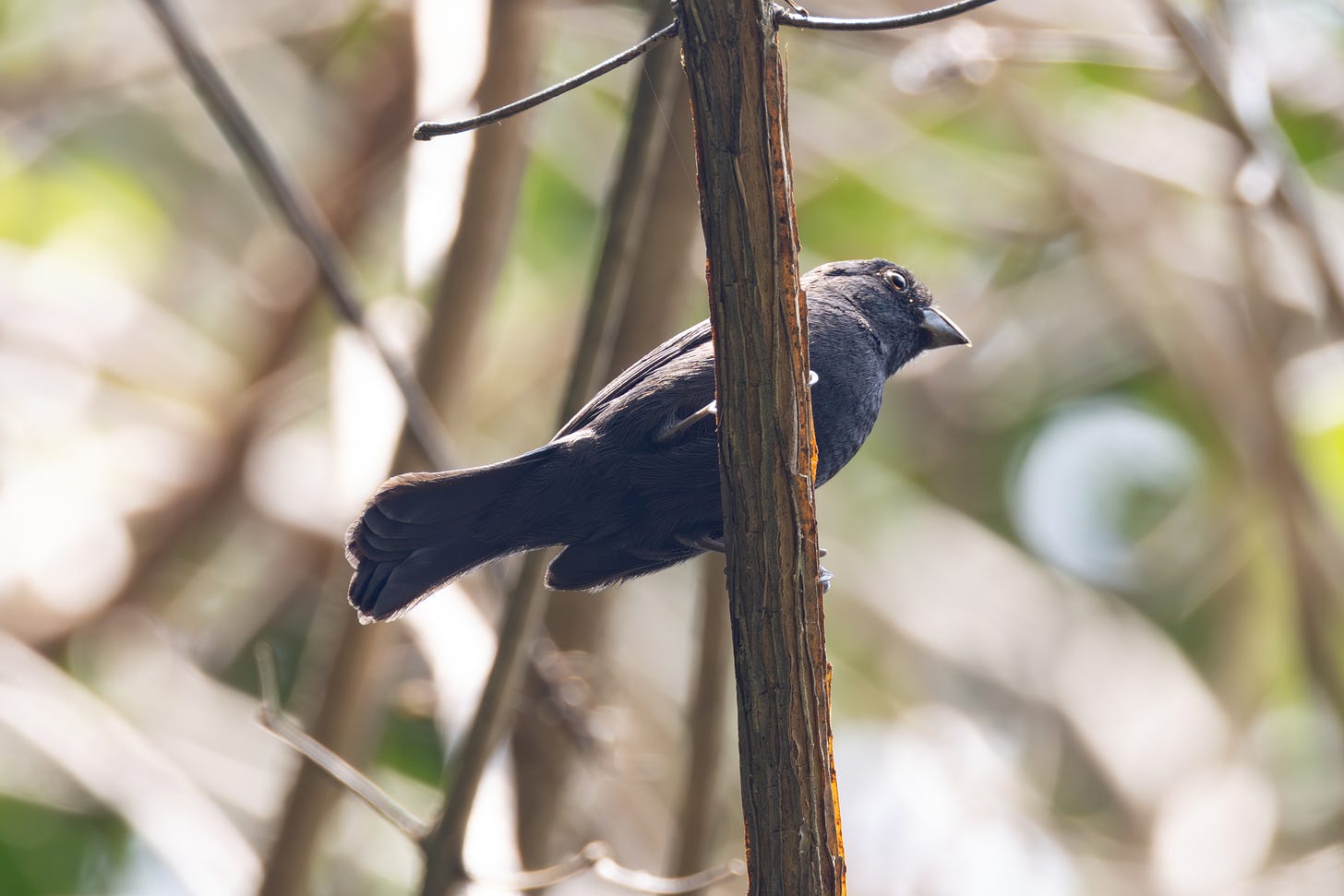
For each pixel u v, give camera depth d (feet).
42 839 41.29
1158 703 48.57
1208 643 52.49
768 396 15.42
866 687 48.34
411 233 28.94
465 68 29.30
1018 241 51.67
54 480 43.50
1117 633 50.70
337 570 28.45
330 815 27.04
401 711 37.73
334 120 49.75
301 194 25.94
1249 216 40.24
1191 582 53.06
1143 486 54.60
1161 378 54.54
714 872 22.62
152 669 42.42
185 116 52.95
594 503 19.56
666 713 45.91
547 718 28.30
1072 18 41.37
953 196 51.88
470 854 24.27
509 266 49.24
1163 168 46.55
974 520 54.60
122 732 34.37
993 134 52.80
